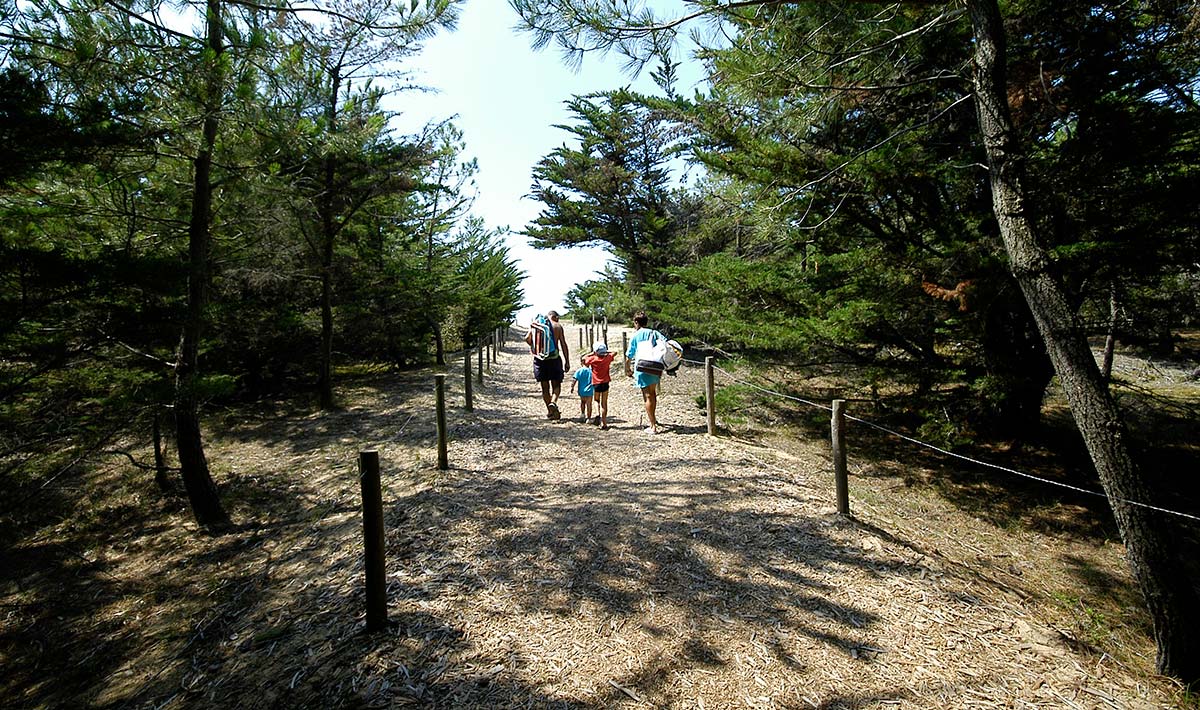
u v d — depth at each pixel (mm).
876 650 3277
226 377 5480
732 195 8531
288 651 3518
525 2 4590
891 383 8344
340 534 5496
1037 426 8422
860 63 5652
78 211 6164
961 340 7191
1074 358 3705
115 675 3914
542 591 3955
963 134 6805
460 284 19469
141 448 9625
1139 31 5441
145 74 4883
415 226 16688
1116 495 3652
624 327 28453
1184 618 3418
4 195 5387
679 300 12070
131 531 6746
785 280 8719
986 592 4129
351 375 17609
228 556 5793
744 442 8180
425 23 7109
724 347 13312
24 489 5906
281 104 6410
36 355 4605
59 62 4359
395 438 9156
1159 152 5582
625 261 22047
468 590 3979
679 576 4129
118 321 4766
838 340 7984
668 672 3100
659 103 11312
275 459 9000
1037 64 5711
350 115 10125
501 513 5473
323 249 11758
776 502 5500
